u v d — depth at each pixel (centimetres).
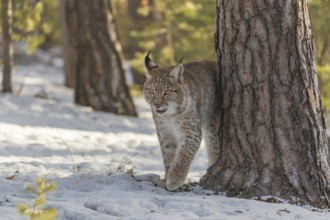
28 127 1850
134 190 1077
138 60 3175
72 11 2484
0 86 2870
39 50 5309
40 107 2272
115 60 2503
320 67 2150
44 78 4059
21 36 2578
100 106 2469
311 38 1074
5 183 1070
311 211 970
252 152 1062
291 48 1044
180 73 1131
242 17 1063
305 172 1042
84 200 939
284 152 1042
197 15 2788
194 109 1141
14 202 909
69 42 2538
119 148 1645
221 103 1131
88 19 2470
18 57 4731
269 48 1047
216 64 1176
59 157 1402
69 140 1692
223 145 1112
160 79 1143
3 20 2480
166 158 1188
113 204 910
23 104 2302
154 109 1152
